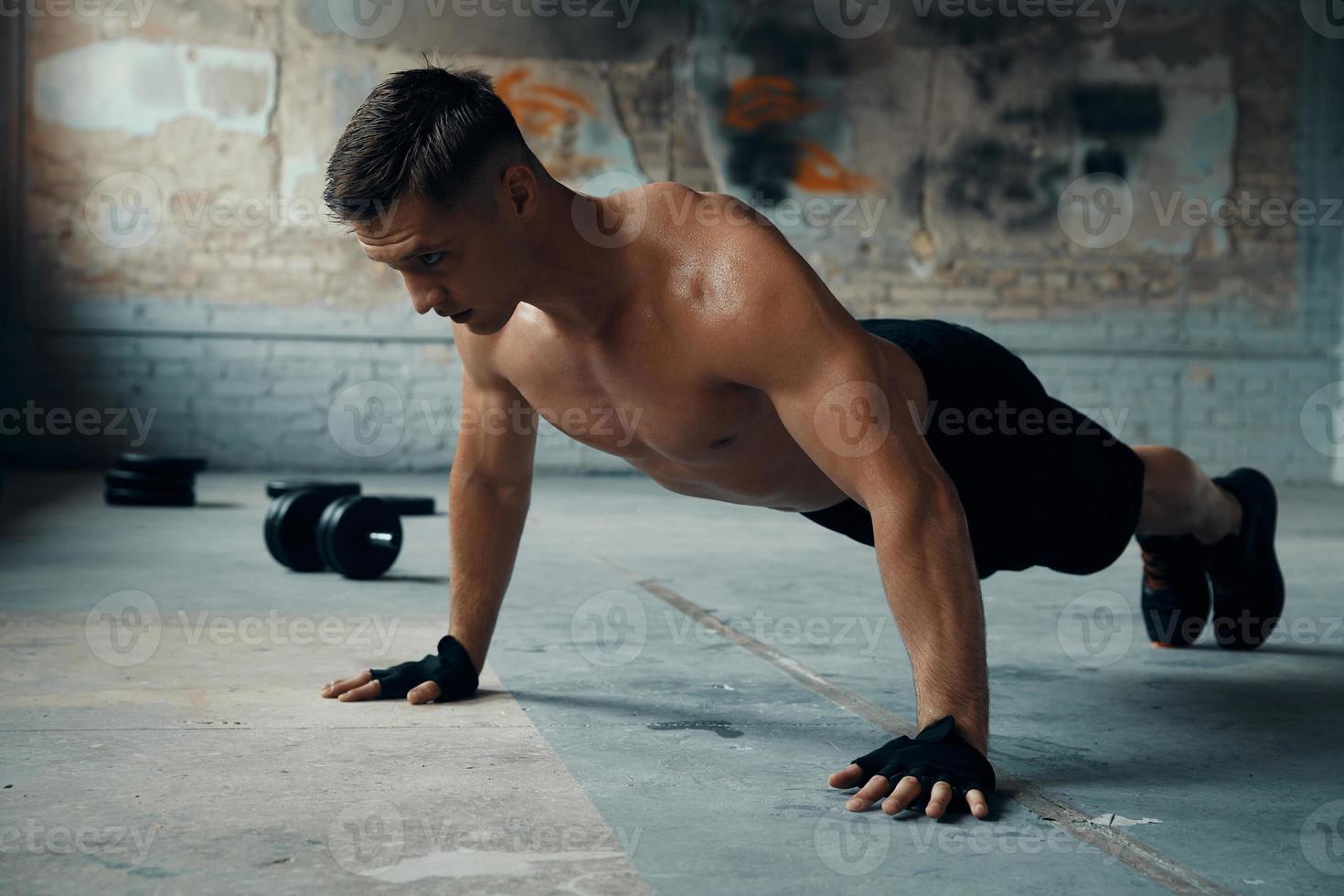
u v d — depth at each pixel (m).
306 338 8.30
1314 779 1.61
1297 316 9.10
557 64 8.51
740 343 1.50
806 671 2.30
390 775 1.55
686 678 2.21
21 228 7.96
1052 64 8.85
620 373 1.63
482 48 8.42
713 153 8.67
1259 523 2.47
